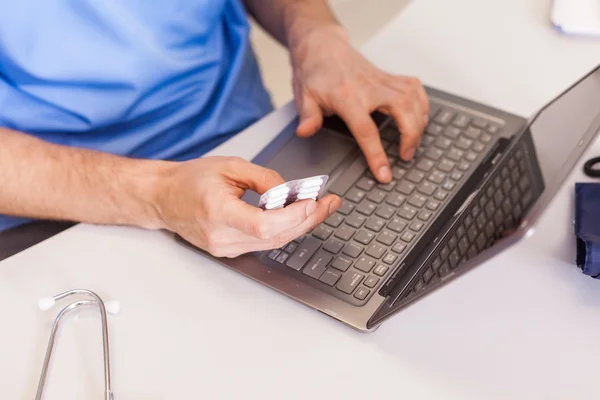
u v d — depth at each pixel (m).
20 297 0.62
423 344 0.57
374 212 0.67
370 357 0.56
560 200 0.68
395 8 1.82
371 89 0.77
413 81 0.78
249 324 0.59
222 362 0.57
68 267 0.65
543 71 0.84
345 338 0.58
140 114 0.87
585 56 0.86
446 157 0.73
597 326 0.58
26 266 0.65
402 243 0.64
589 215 0.63
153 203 0.65
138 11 0.80
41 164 0.71
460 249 0.64
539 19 0.92
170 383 0.55
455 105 0.79
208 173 0.63
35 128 0.81
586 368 0.55
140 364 0.57
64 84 0.80
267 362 0.56
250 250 0.63
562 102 0.71
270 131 0.79
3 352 0.58
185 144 0.90
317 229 0.65
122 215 0.68
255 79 1.03
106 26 0.78
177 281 0.63
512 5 0.95
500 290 0.61
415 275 0.61
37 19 0.75
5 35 0.74
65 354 0.58
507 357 0.56
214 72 0.91
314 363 0.56
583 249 0.62
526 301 0.60
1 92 0.78
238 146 0.77
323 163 0.73
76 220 0.70
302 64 0.85
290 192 0.56
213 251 0.63
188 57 0.86
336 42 0.85
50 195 0.70
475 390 0.54
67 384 0.56
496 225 0.67
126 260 0.65
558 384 0.54
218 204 0.59
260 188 0.63
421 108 0.76
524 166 0.71
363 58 0.83
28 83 0.79
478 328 0.58
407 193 0.69
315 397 0.54
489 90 0.82
